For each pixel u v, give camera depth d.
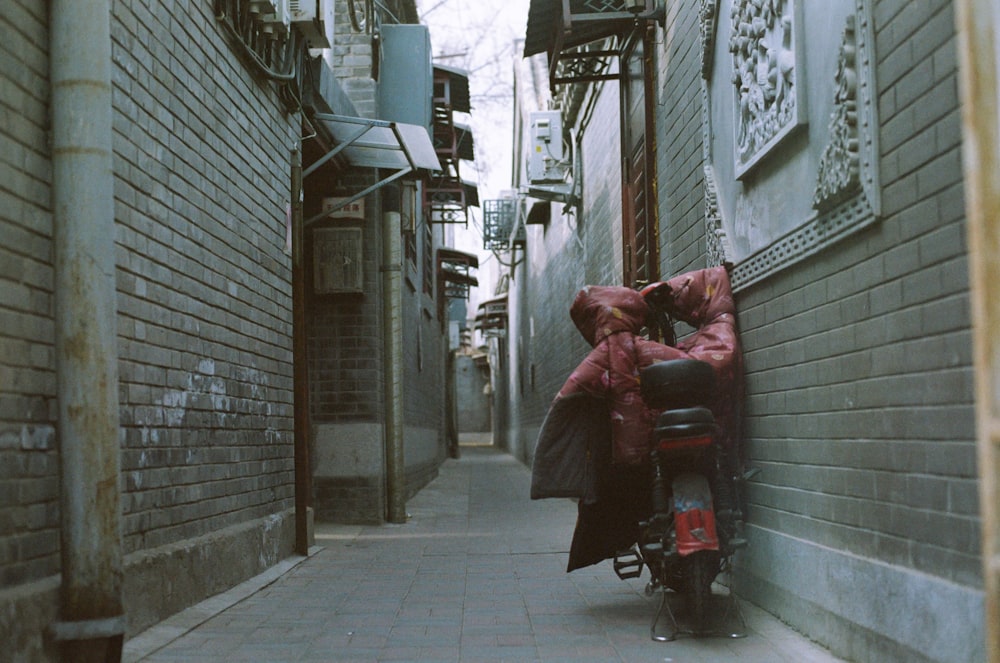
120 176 4.43
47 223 3.74
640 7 8.09
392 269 11.51
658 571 4.97
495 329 44.03
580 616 5.15
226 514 6.04
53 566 3.69
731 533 4.71
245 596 5.76
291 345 7.88
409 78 12.47
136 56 4.67
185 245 5.34
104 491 3.71
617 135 11.60
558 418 5.14
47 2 3.82
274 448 7.26
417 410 17.02
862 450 3.81
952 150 3.06
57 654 3.57
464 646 4.43
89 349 3.70
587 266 15.07
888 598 3.51
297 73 7.86
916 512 3.34
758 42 4.97
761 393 5.12
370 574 6.84
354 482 10.95
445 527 10.48
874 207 3.61
